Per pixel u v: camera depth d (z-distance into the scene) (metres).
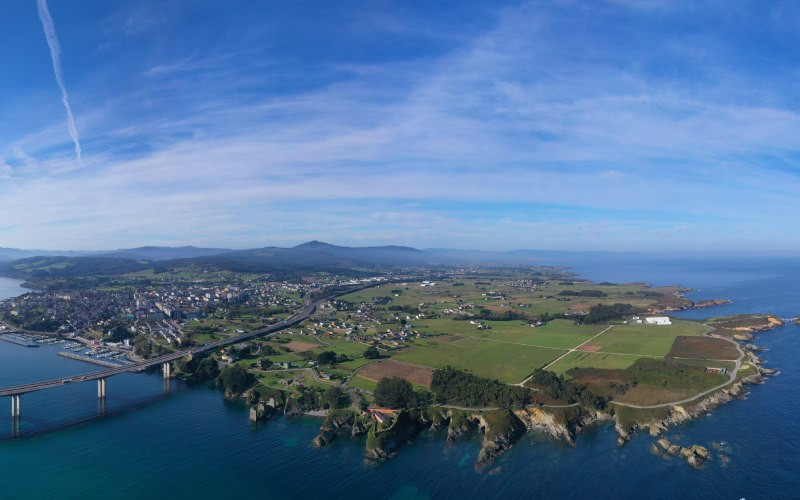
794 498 168.00
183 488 183.25
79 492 180.75
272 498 176.62
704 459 194.00
